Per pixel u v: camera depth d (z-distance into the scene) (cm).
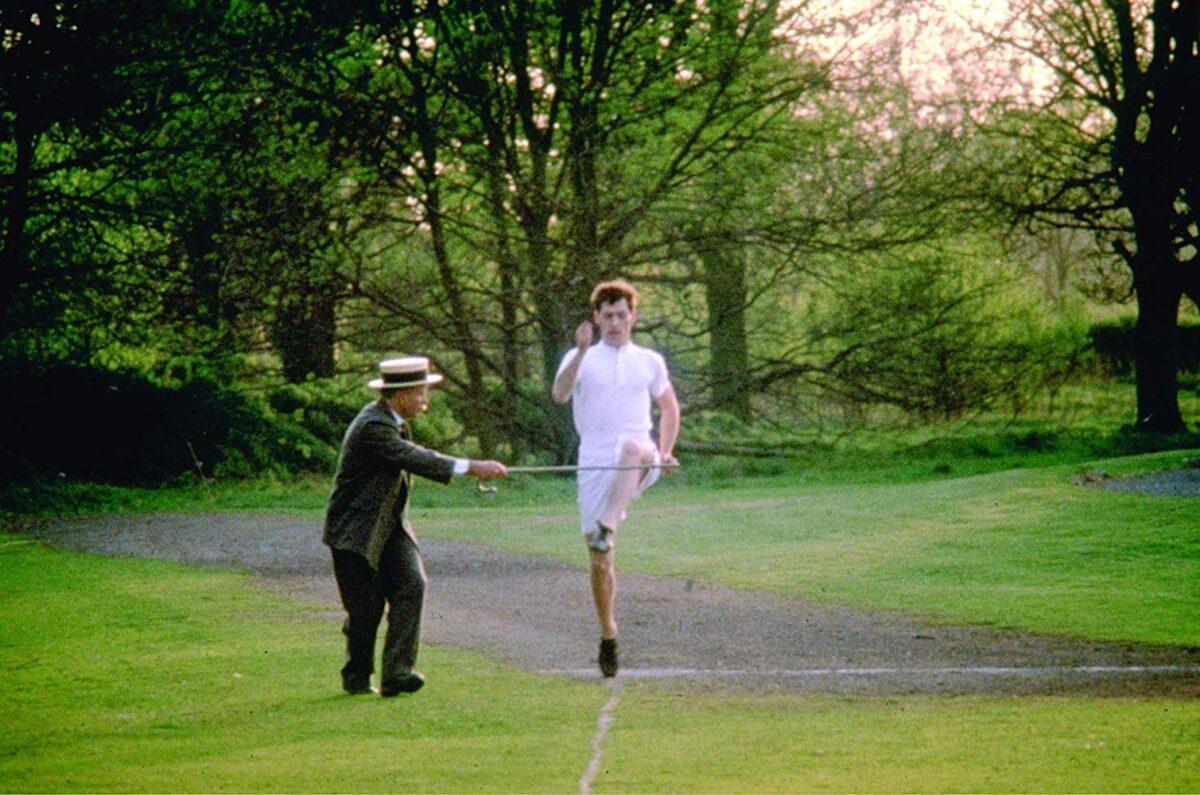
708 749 931
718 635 1444
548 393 3541
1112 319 5466
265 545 2234
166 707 1123
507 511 2770
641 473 1213
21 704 1144
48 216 3178
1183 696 1111
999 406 3859
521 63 3338
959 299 3603
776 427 3853
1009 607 1562
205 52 2814
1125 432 3862
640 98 3422
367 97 3262
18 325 3206
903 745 934
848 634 1438
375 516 1159
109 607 1647
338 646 1399
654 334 3678
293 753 948
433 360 3553
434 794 823
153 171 3084
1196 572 1723
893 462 3600
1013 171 3753
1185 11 3703
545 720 1048
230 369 3622
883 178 3453
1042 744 929
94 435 3275
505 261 3359
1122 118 3803
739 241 3434
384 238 3528
